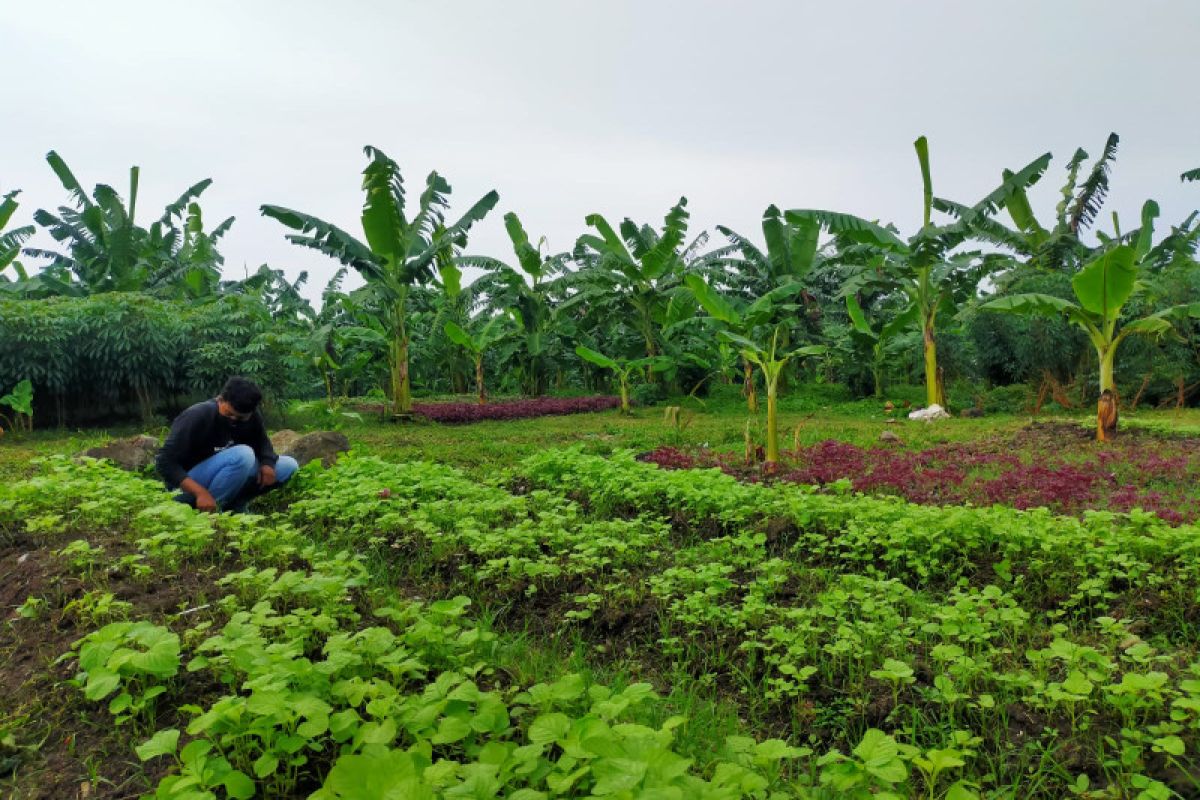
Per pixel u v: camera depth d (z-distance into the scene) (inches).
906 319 660.1
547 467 295.9
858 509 212.7
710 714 116.6
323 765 93.0
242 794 79.2
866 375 775.1
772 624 147.3
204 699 107.1
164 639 100.9
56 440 496.7
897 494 265.0
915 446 410.0
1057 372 653.3
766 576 177.3
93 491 208.1
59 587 143.9
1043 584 170.6
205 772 78.4
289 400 641.6
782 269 733.9
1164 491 264.8
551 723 84.0
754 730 115.9
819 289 864.9
